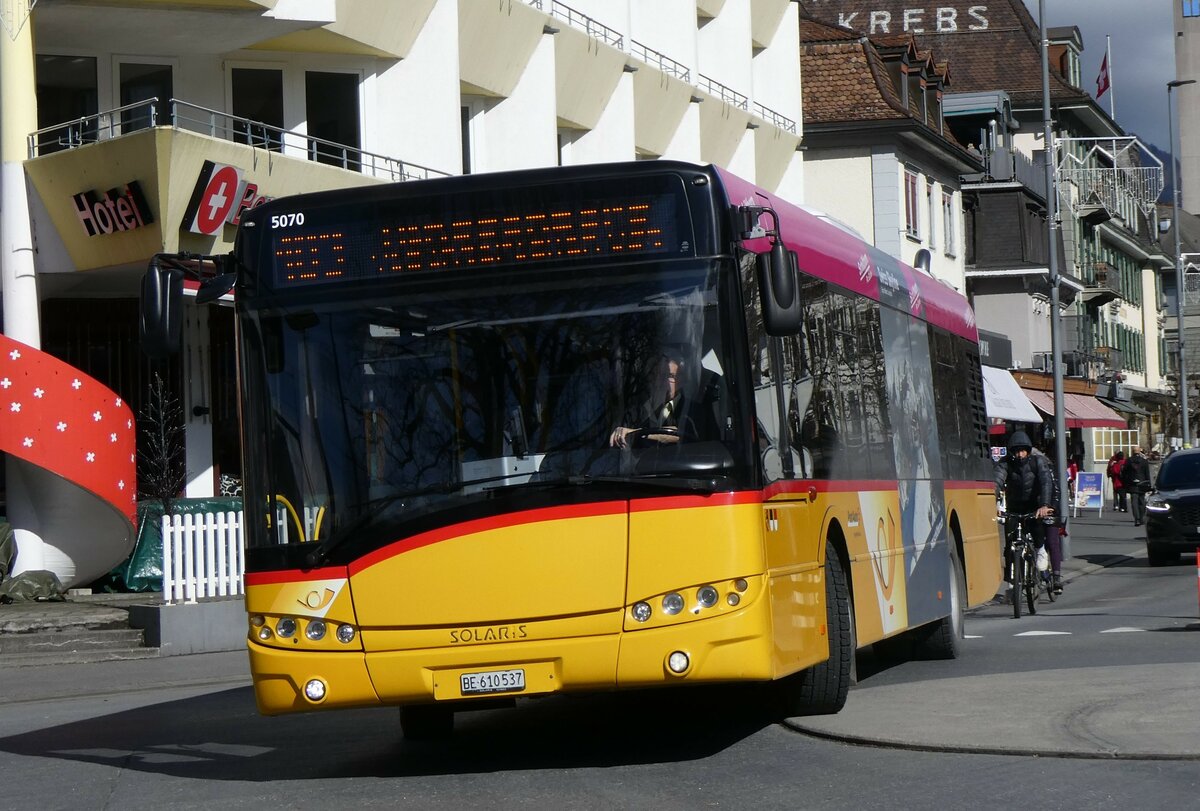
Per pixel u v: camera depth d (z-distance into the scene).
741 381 9.17
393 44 25.50
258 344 9.50
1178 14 129.00
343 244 9.49
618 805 8.20
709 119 38.16
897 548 13.21
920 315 15.22
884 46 50.44
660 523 8.95
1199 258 110.31
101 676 17.02
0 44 22.05
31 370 20.34
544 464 9.06
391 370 9.31
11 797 9.46
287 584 9.20
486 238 9.37
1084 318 74.69
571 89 31.53
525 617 8.94
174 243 21.03
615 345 9.18
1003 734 9.59
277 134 25.28
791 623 9.68
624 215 9.29
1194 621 18.77
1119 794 7.95
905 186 49.84
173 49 24.28
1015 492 21.72
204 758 10.85
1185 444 62.34
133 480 21.34
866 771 8.84
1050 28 72.44
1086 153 75.50
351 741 11.38
